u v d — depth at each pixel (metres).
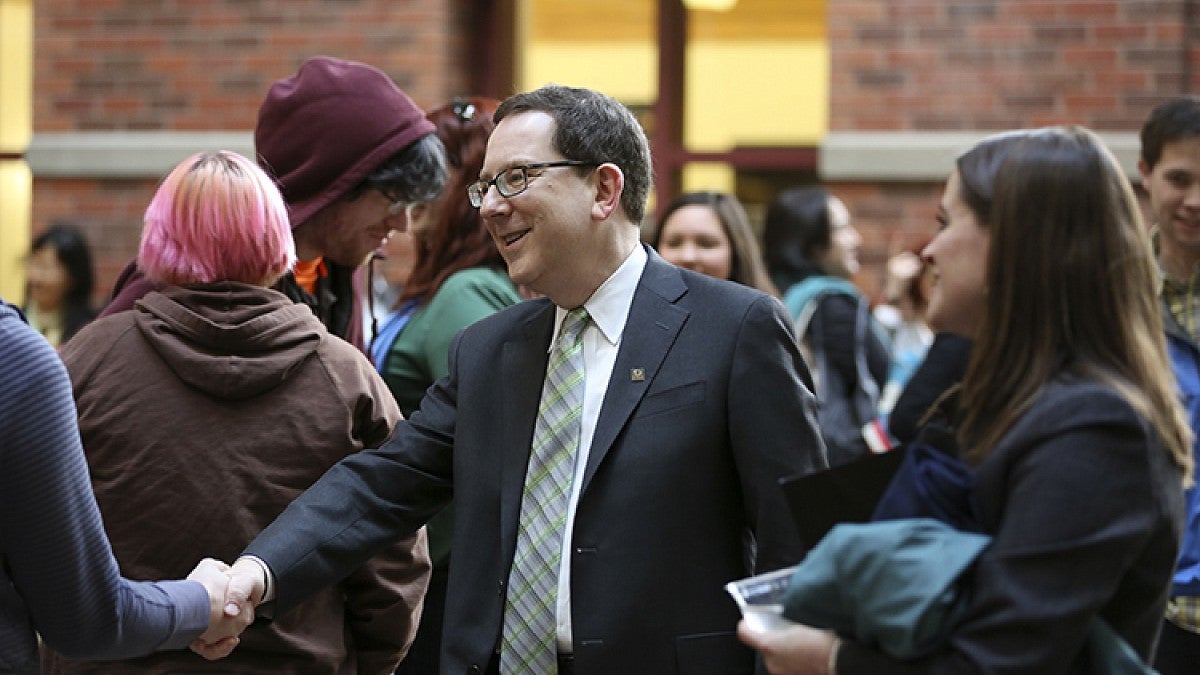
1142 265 4.55
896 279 13.14
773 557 5.32
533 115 5.61
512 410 5.75
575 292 5.66
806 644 4.52
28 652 4.86
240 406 5.67
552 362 5.73
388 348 7.74
